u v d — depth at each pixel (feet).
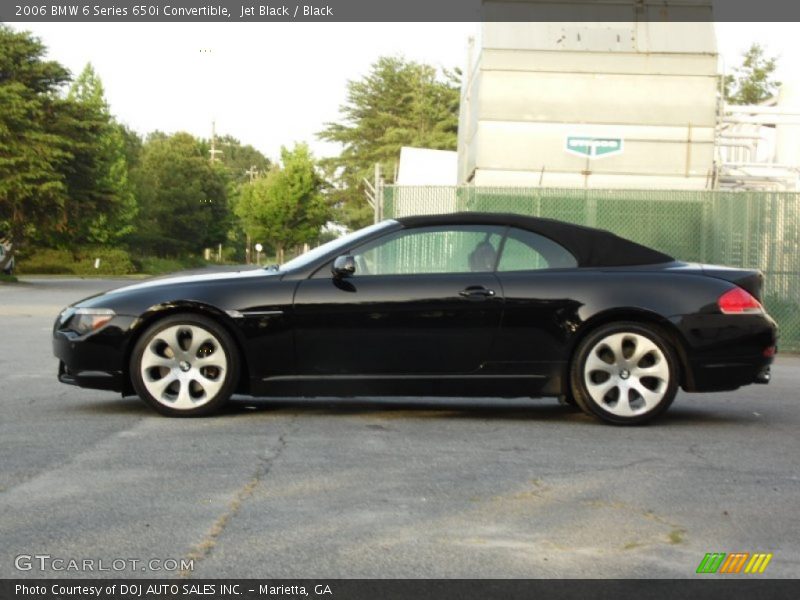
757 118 68.80
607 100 56.44
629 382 23.80
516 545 14.25
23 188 134.31
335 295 23.44
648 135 56.44
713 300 23.79
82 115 144.77
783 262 48.44
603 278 23.79
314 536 14.52
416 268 23.97
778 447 21.71
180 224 285.64
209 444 20.81
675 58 56.80
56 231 149.48
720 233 48.70
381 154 208.23
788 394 31.32
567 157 56.29
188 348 23.73
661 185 56.49
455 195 48.78
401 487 17.39
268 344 23.43
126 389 24.30
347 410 25.76
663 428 23.89
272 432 22.27
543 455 20.29
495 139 56.34
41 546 13.94
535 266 23.98
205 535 14.48
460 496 16.85
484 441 21.70
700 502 16.75
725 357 23.81
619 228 48.83
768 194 48.49
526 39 56.70
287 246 276.62
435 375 23.59
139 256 245.04
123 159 220.23
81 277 179.73
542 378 23.68
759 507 16.49
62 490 16.88
